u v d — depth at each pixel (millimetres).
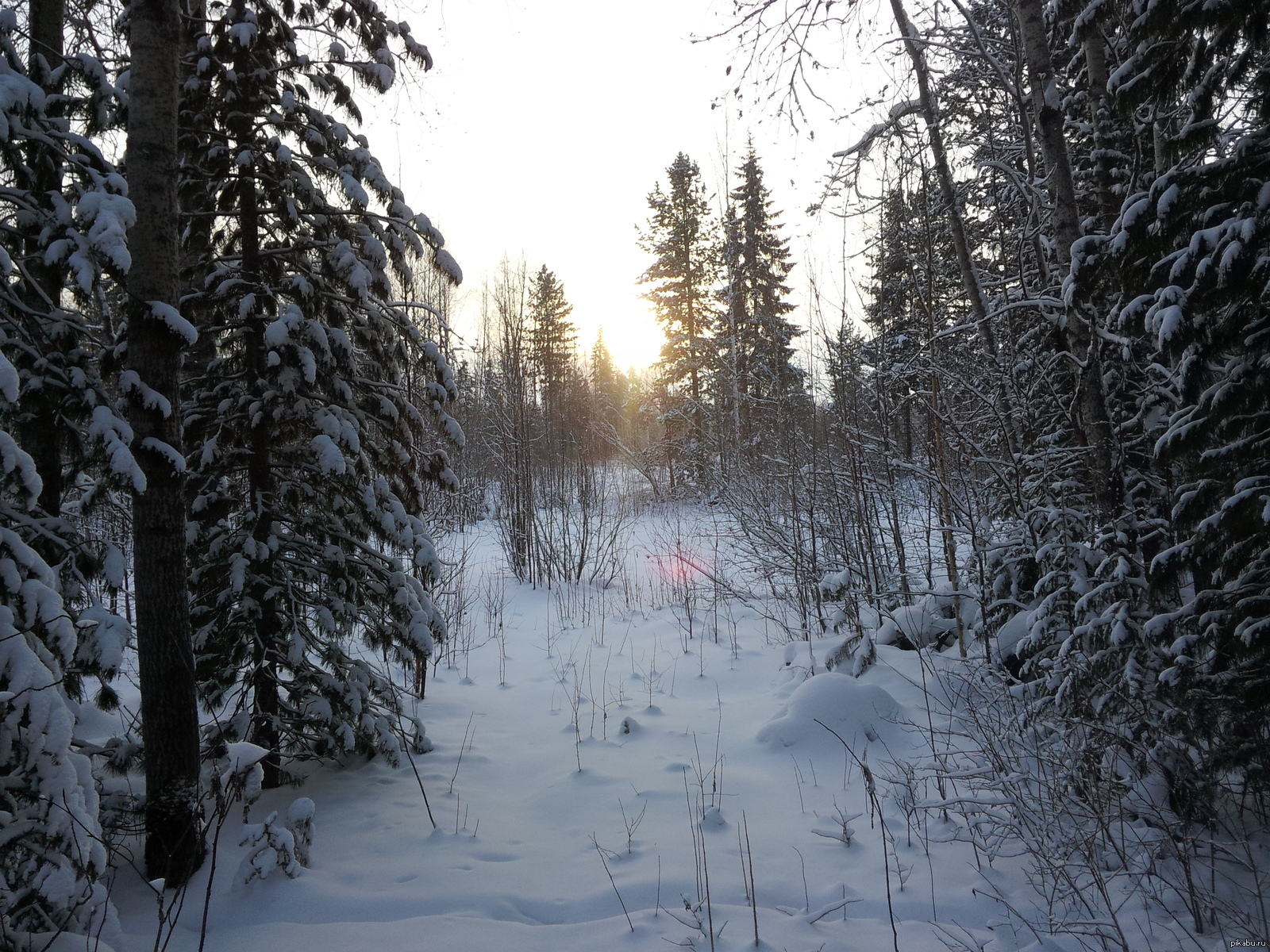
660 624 10766
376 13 5844
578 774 5594
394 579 5785
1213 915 3375
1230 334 3750
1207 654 4098
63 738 3018
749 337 20609
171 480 4129
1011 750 4891
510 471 15336
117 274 3553
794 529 9680
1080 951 3332
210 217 5496
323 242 5539
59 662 3260
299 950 3428
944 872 4074
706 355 21953
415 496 6277
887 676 7113
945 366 7984
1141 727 4523
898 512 9078
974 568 7027
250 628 5219
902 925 3596
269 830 4027
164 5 4148
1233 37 3891
